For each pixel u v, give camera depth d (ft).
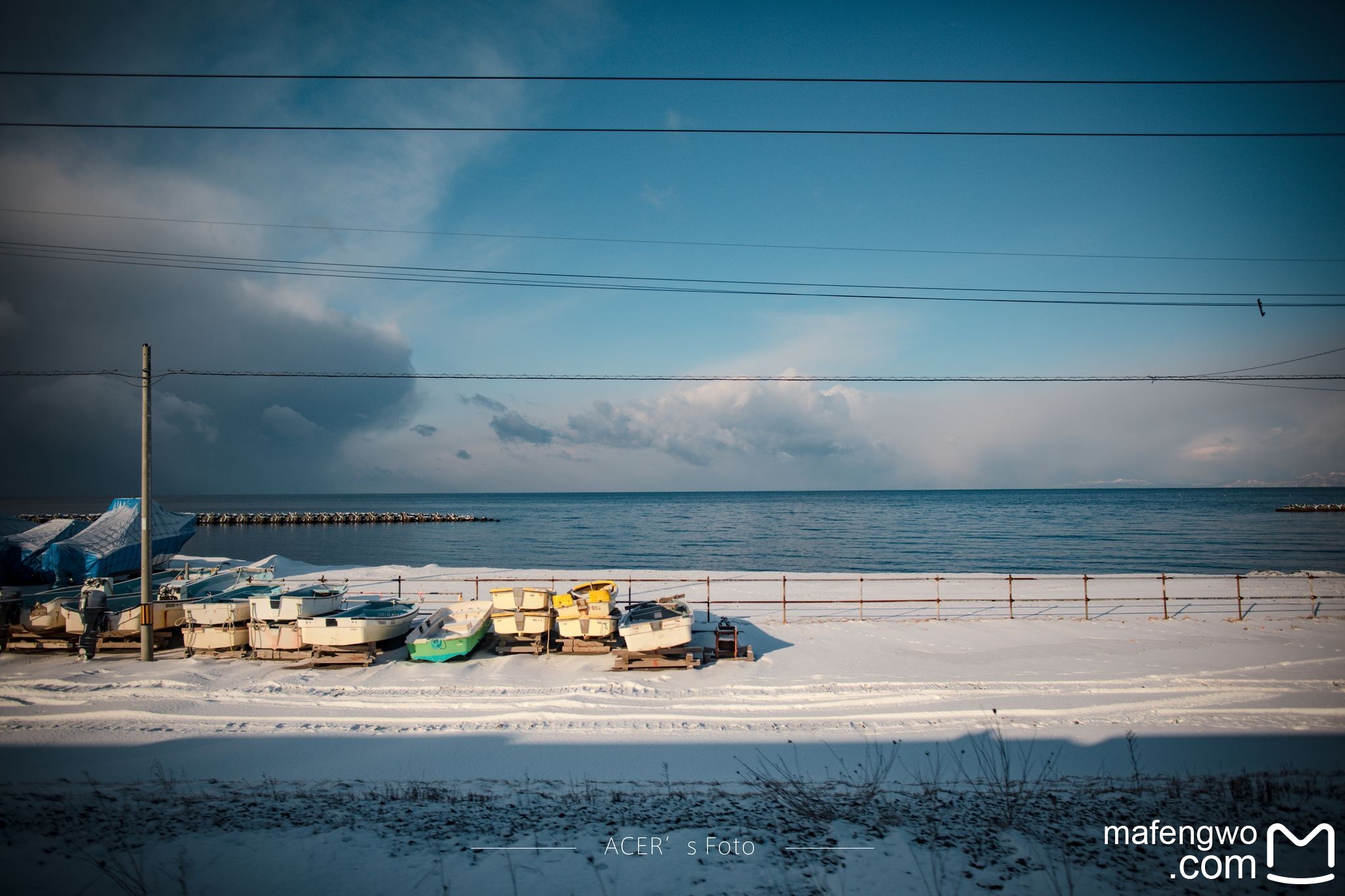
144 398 49.85
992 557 136.15
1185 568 115.24
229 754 30.30
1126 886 18.74
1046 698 37.68
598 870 19.45
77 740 31.94
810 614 64.28
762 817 23.49
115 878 18.57
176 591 59.62
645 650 44.96
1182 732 32.48
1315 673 42.11
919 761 29.12
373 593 76.23
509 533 228.02
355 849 20.63
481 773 28.25
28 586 82.38
